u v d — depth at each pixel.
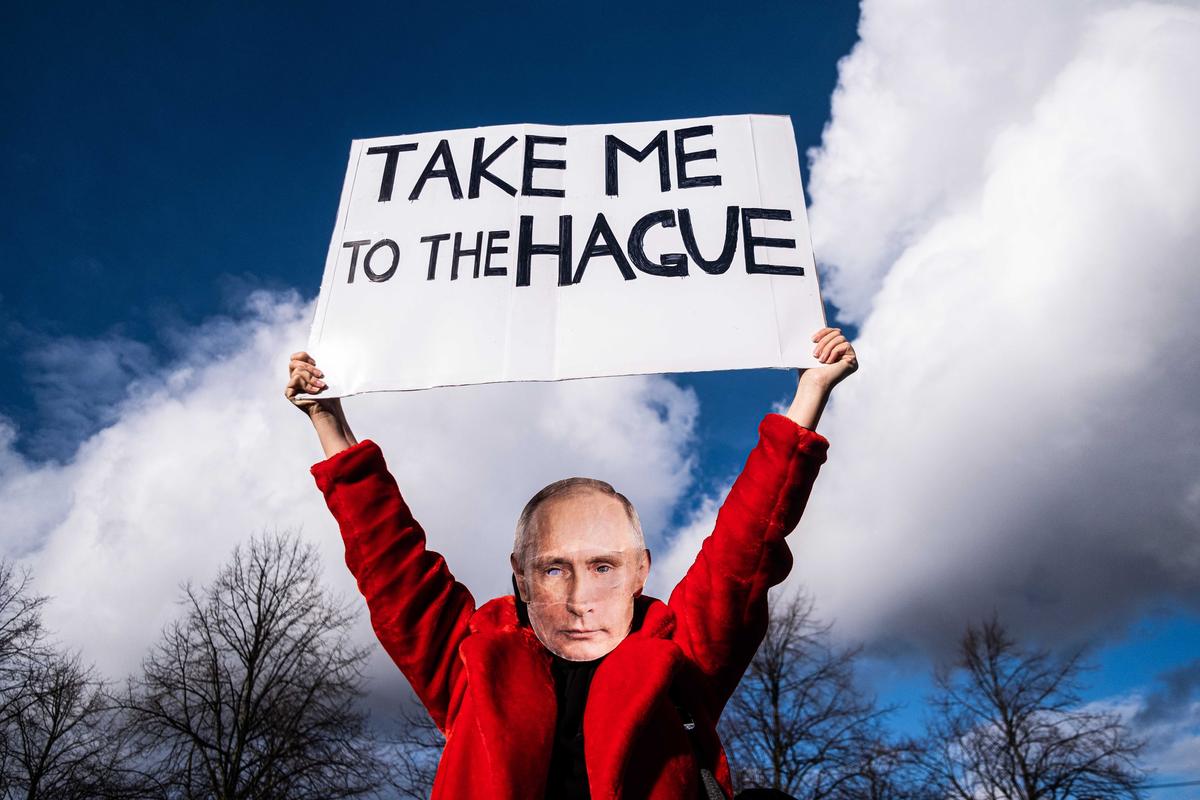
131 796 14.84
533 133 2.67
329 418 2.26
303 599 17.20
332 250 2.51
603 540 1.86
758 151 2.58
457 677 1.89
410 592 1.93
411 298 2.39
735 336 2.26
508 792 1.54
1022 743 17.02
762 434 1.97
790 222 2.45
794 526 1.88
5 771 15.37
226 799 14.41
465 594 2.04
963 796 16.70
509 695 1.68
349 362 2.32
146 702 15.91
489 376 2.26
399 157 2.66
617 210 2.50
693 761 1.69
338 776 15.39
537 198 2.54
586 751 1.60
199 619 16.69
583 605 1.81
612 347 2.27
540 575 1.84
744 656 1.89
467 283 2.40
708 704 1.82
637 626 1.90
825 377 2.14
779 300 2.31
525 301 2.36
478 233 2.48
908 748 16.75
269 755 15.19
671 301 2.32
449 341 2.32
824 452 1.89
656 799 1.59
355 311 2.39
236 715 15.84
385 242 2.50
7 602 16.94
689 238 2.42
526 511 1.93
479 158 2.63
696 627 1.87
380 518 1.99
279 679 16.14
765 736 16.11
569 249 2.43
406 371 2.29
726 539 1.89
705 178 2.53
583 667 1.80
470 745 1.69
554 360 2.27
